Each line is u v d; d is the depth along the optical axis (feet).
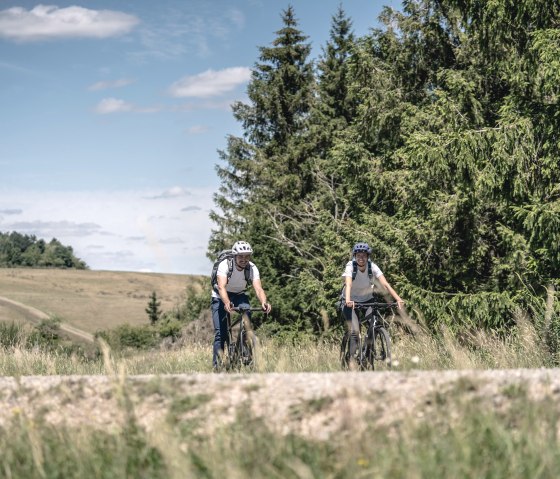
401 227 76.28
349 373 19.53
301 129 139.03
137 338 157.17
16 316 377.09
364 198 89.45
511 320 61.41
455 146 64.39
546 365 36.17
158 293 493.77
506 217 67.82
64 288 490.08
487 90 77.25
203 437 16.03
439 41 84.84
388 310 66.39
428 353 37.52
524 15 65.10
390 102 85.71
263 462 14.33
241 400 17.54
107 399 18.74
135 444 16.08
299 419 16.51
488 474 13.32
